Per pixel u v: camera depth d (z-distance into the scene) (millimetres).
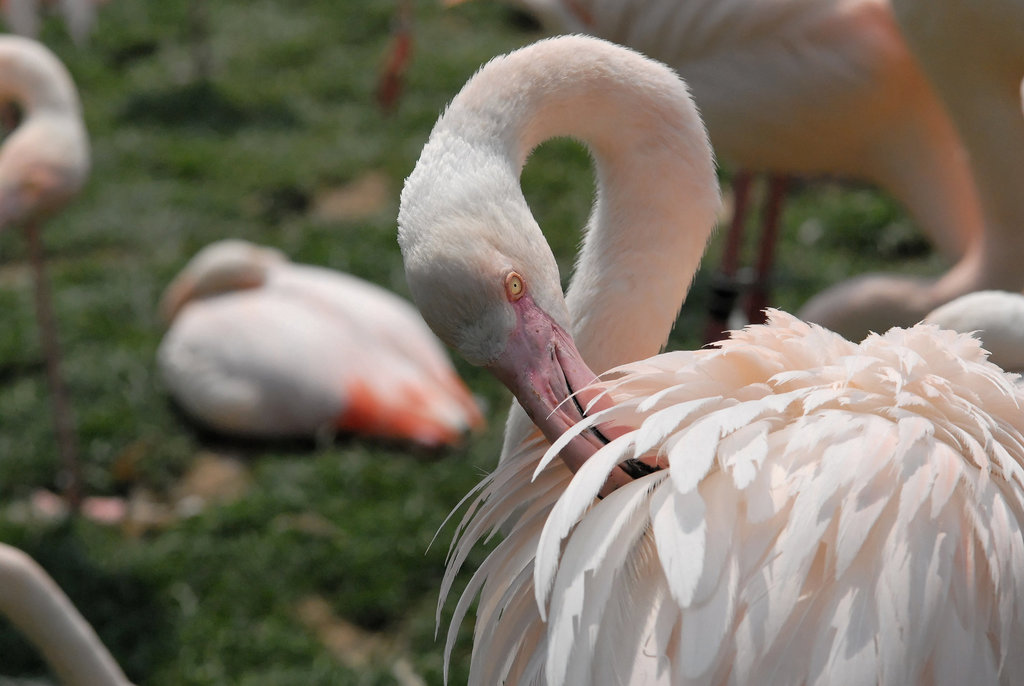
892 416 2010
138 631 4547
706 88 4742
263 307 5797
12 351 6191
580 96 2539
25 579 3182
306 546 4898
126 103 8977
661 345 2736
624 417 2191
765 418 2021
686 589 1810
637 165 2623
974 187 4133
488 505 2293
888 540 1880
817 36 4555
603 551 1925
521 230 2398
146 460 5516
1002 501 1945
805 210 7387
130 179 7953
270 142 8375
